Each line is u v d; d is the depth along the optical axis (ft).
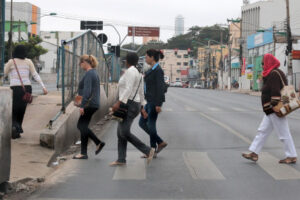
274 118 25.23
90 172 23.53
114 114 24.72
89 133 27.02
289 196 18.88
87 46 45.09
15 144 27.58
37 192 19.65
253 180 21.71
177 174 23.04
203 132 39.68
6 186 19.60
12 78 29.12
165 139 35.37
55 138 27.66
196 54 419.13
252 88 208.23
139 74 24.98
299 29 193.36
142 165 25.34
